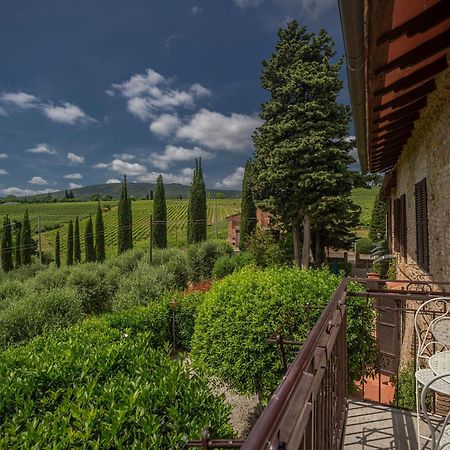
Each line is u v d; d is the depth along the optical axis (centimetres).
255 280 532
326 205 1533
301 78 1552
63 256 4719
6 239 3766
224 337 518
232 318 507
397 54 242
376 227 2361
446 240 381
